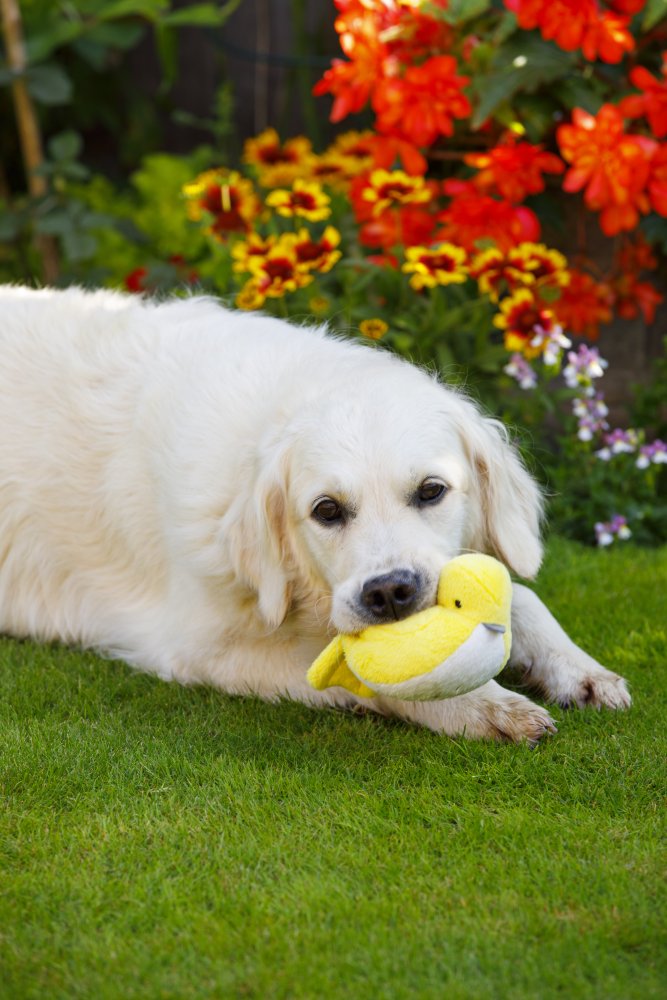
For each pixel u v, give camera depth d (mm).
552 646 3400
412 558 2854
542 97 5297
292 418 3234
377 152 5258
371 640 2770
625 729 3113
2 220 6758
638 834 2621
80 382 4043
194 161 7973
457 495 3158
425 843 2598
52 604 4168
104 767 2982
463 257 4816
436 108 5004
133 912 2367
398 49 5328
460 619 2709
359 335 5020
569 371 4902
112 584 4027
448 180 5406
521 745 3000
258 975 2154
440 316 5070
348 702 3424
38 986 2143
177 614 3703
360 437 3039
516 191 5043
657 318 5605
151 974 2180
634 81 4953
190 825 2695
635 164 4715
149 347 4027
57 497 4059
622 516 4902
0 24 7566
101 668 3795
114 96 8742
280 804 2783
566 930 2271
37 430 4086
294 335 3855
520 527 3434
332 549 3068
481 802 2791
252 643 3574
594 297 5227
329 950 2229
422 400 3195
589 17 4691
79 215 6566
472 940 2250
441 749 3025
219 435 3502
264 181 5941
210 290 5723
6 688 3555
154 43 8742
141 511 3816
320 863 2529
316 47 7996
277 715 3357
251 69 8570
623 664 3619
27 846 2613
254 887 2438
